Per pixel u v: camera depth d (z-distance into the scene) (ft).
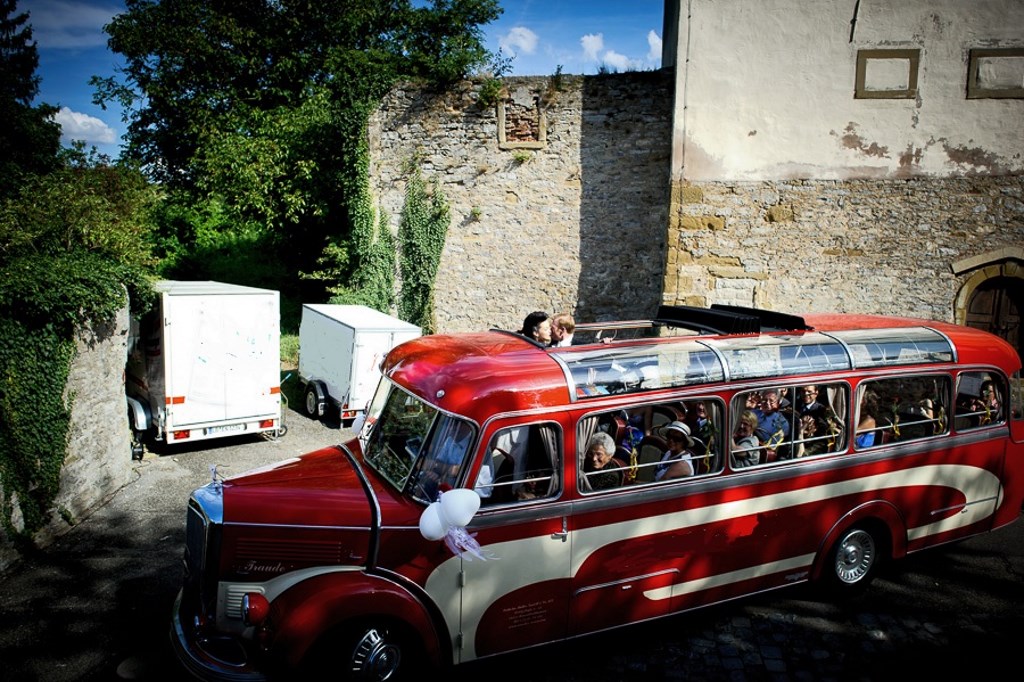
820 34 35.86
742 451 17.44
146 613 18.21
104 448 25.93
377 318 37.73
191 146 67.15
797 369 18.26
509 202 46.42
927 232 36.50
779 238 37.60
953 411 20.72
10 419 20.53
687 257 38.40
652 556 16.42
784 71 36.42
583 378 15.52
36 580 19.81
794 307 37.96
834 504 18.84
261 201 53.78
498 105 45.42
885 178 36.45
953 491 20.92
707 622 18.61
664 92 43.60
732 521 17.38
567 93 44.70
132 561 21.12
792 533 18.34
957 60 35.17
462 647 14.69
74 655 16.28
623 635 17.95
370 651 13.89
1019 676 16.25
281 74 67.36
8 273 21.68
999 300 36.50
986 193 35.73
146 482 27.73
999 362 21.66
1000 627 18.45
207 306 30.25
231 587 13.78
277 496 14.40
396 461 15.58
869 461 19.21
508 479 14.69
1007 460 21.97
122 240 28.94
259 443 33.06
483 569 14.57
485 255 47.29
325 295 61.21
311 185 53.31
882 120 36.06
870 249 36.99
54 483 22.44
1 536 19.99
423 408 15.42
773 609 19.30
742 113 37.04
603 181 45.14
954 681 16.03
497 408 14.43
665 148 44.09
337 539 13.89
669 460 16.74
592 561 15.67
